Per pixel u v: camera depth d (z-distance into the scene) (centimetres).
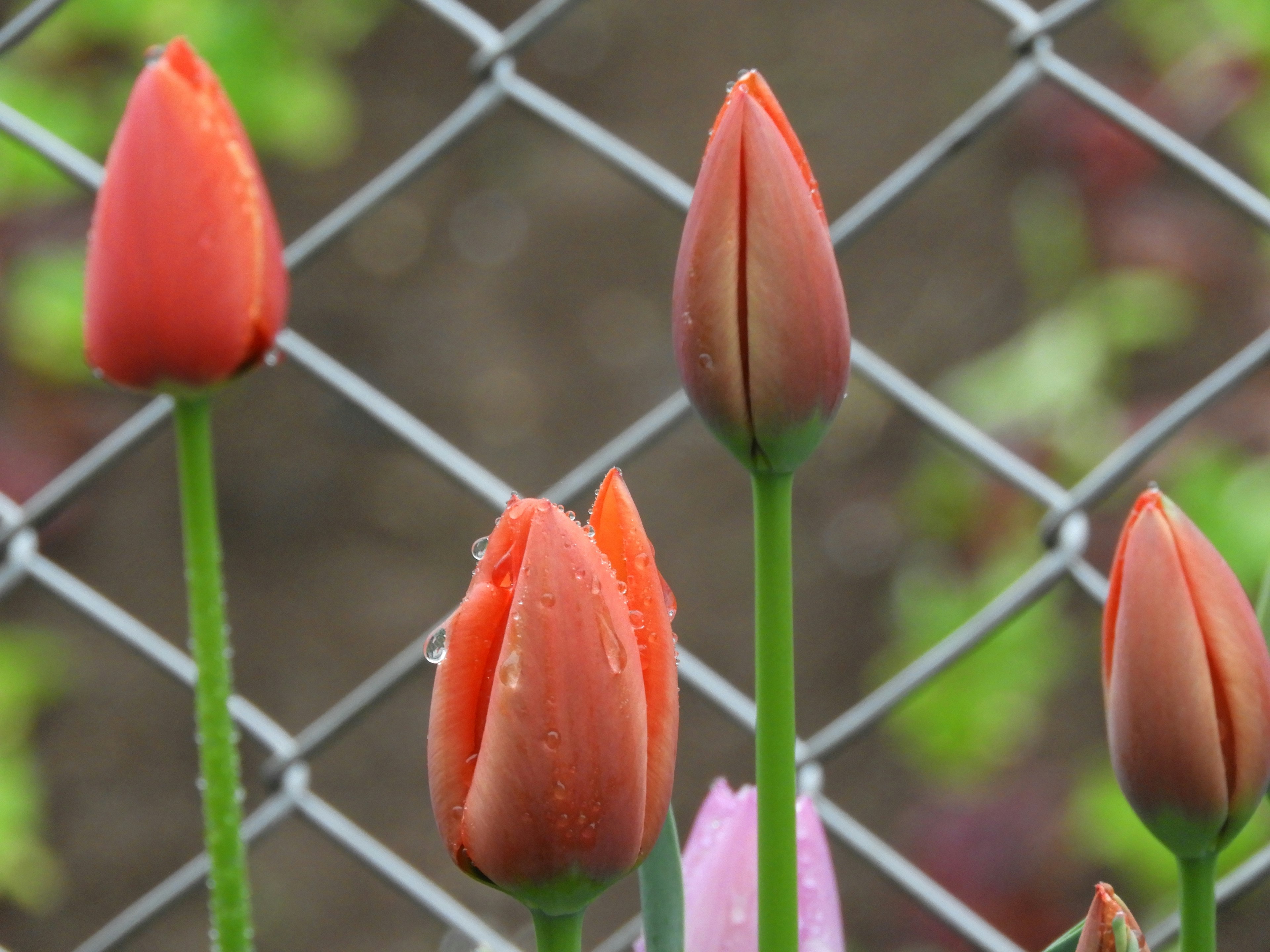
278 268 61
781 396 53
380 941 240
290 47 254
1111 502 212
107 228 60
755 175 53
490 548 52
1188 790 54
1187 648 54
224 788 60
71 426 247
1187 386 230
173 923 248
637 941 60
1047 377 220
